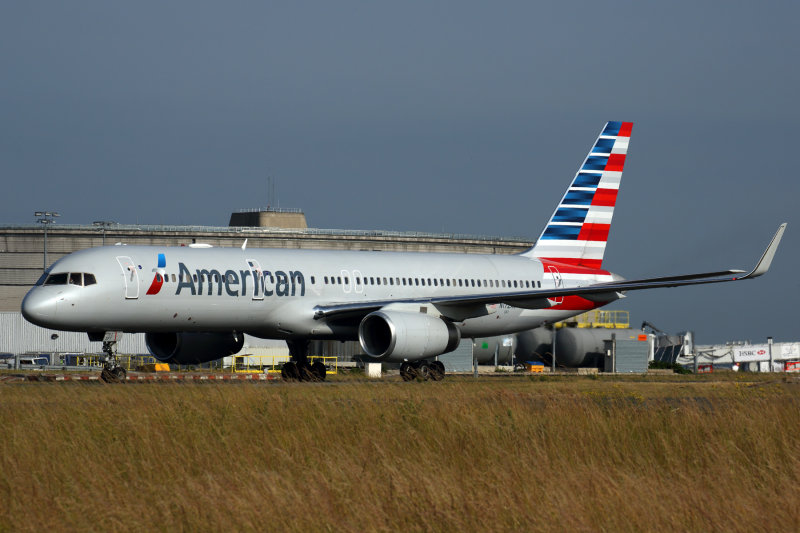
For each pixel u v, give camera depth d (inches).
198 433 2965.1
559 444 2962.6
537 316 7696.9
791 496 2299.5
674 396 4896.7
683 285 6545.3
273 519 2050.9
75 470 2529.5
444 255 7450.8
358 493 2230.6
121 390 3799.2
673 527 2102.6
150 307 5880.9
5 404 3467.0
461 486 2357.3
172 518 2114.9
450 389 4498.0
